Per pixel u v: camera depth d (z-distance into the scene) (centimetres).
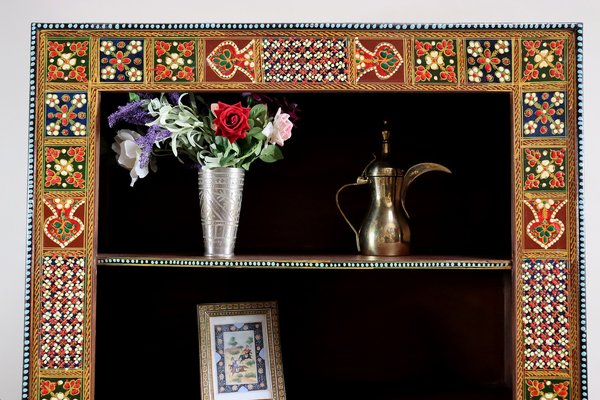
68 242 156
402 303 193
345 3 206
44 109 157
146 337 192
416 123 195
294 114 179
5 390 203
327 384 191
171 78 157
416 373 192
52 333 156
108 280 186
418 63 157
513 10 204
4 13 204
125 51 158
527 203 155
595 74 202
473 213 193
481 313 192
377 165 175
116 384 190
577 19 203
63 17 205
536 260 155
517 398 154
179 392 188
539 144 156
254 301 186
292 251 187
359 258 162
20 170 203
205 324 172
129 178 193
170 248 192
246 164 166
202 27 157
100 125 177
